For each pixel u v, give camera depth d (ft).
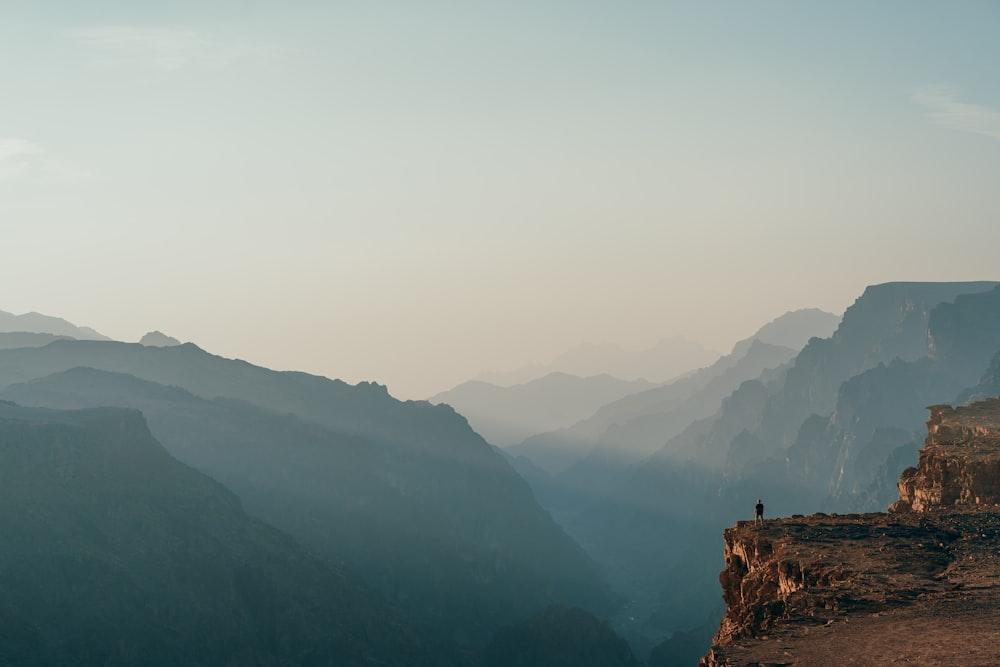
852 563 190.08
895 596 168.35
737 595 217.97
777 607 180.14
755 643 151.94
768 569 200.13
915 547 200.34
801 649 146.20
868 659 138.72
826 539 209.36
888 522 224.94
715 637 198.08
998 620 151.02
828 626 156.25
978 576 176.35
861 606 165.37
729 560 225.56
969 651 137.39
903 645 142.92
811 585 186.80
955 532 210.18
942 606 160.66
